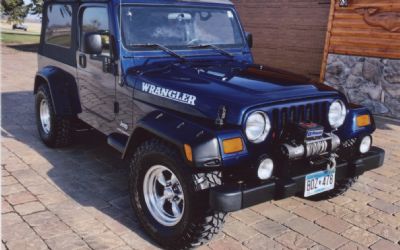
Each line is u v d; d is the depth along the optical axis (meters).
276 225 3.56
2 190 3.99
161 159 3.00
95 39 3.54
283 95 3.04
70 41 4.66
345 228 3.57
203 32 4.19
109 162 4.84
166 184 3.18
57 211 3.63
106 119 4.11
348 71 8.05
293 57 9.23
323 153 3.11
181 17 4.04
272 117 2.97
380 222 3.70
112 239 3.24
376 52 7.58
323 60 8.40
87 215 3.59
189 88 3.13
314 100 3.21
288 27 9.19
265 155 2.81
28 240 3.16
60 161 4.82
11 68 11.85
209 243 3.23
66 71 4.83
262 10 9.65
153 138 3.20
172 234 3.05
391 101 7.51
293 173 3.07
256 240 3.31
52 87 4.81
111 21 3.72
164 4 3.95
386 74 7.50
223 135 2.73
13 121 6.40
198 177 2.81
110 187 4.17
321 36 8.60
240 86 3.13
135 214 3.40
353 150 3.50
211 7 4.27
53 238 3.21
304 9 8.80
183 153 2.75
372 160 3.48
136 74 3.61
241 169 2.88
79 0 4.33
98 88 4.16
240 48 4.41
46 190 4.04
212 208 2.74
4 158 4.83
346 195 4.23
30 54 15.62
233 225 3.53
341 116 3.43
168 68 3.67
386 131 6.69
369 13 7.54
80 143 5.43
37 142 5.45
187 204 2.86
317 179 3.12
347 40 7.98
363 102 7.93
